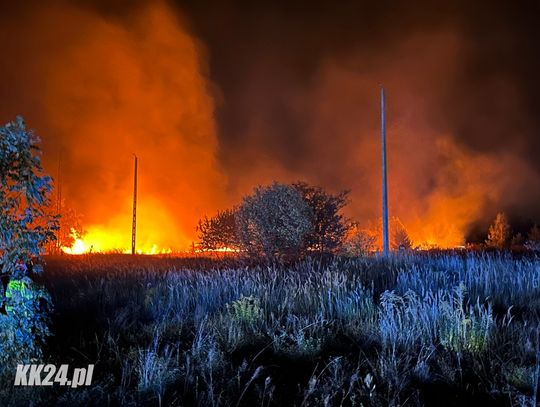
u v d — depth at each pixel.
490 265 9.73
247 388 4.27
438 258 12.36
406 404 3.91
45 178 4.30
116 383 4.34
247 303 6.64
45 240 4.36
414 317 5.69
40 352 4.48
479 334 5.20
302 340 5.18
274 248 12.95
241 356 5.14
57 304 7.42
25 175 4.22
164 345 5.42
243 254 13.60
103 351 5.29
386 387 4.20
